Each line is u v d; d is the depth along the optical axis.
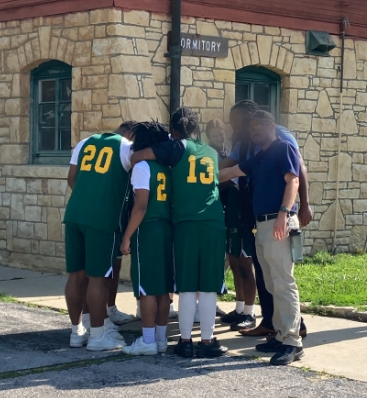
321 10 9.37
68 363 4.88
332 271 8.20
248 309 5.89
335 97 9.58
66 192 8.27
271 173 4.92
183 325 5.03
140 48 7.90
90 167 5.22
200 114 8.39
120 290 7.47
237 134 5.62
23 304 6.75
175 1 8.03
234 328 5.85
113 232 5.17
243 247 5.76
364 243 9.91
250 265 5.80
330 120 9.54
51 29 8.32
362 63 9.80
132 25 7.87
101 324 5.22
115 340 5.29
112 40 7.79
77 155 5.41
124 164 5.21
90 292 5.16
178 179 5.01
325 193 9.54
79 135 8.12
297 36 9.20
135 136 5.15
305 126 9.32
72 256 5.23
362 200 9.88
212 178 5.05
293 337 4.95
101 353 5.13
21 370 4.71
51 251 8.43
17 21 8.63
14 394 4.26
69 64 8.20
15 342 5.42
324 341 5.44
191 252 4.96
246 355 5.08
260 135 4.98
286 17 9.09
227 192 5.80
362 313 6.08
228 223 5.79
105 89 7.88
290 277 4.93
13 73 8.71
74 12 8.09
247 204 5.44
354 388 4.37
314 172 9.42
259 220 4.97
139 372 4.67
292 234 4.89
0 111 8.87
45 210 8.47
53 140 8.66
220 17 8.55
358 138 9.80
